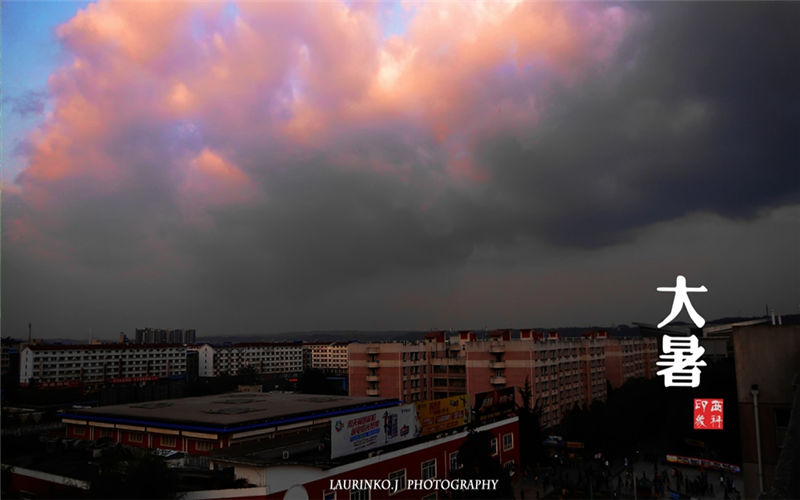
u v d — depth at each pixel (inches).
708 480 2298.2
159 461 1059.9
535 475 2274.9
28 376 5364.2
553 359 3390.7
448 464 1747.0
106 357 5964.6
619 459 2758.4
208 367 7258.9
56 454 1571.1
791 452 716.0
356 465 1396.4
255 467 1198.3
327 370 7706.7
